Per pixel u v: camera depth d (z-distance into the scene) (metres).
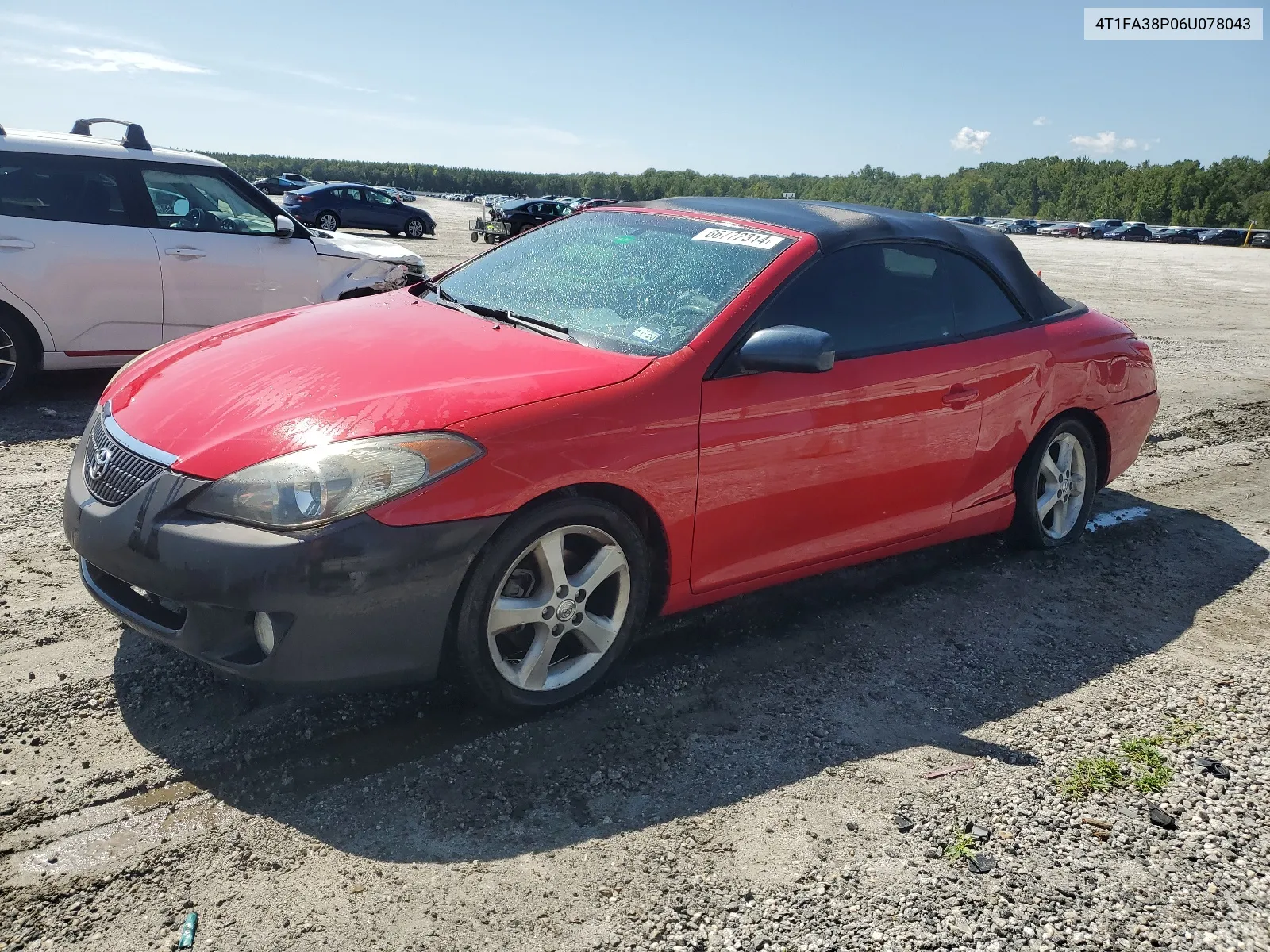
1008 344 3.95
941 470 3.74
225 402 2.71
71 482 2.80
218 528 2.39
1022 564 4.37
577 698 2.97
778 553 3.32
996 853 2.40
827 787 2.63
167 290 6.13
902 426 3.50
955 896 2.23
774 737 2.85
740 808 2.51
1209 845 2.49
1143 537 4.82
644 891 2.19
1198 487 5.80
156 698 2.80
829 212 3.77
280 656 2.41
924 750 2.85
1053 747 2.90
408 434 2.52
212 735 2.64
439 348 2.99
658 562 3.06
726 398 3.02
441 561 2.49
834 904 2.19
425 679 2.63
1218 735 3.03
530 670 2.78
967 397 3.72
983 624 3.73
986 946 2.09
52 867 2.12
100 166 5.89
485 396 2.67
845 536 3.52
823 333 2.96
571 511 2.72
